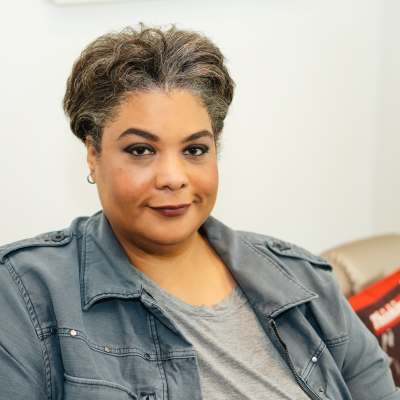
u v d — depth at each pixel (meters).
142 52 0.59
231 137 1.28
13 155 1.09
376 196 1.50
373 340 0.82
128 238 0.68
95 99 0.62
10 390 0.56
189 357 0.64
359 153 1.44
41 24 1.06
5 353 0.57
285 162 1.36
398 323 1.06
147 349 0.65
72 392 0.57
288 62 1.29
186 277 0.72
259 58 1.26
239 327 0.71
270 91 1.29
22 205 1.12
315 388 0.71
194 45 0.62
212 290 0.74
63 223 1.16
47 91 1.09
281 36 1.26
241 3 1.21
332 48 1.32
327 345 0.76
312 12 1.28
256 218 1.36
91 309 0.65
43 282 0.63
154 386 0.62
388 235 1.20
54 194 1.14
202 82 0.63
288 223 1.40
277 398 0.67
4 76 1.05
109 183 0.63
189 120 0.61
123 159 0.61
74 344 0.59
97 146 0.64
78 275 0.67
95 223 0.74
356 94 1.38
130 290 0.66
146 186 0.61
